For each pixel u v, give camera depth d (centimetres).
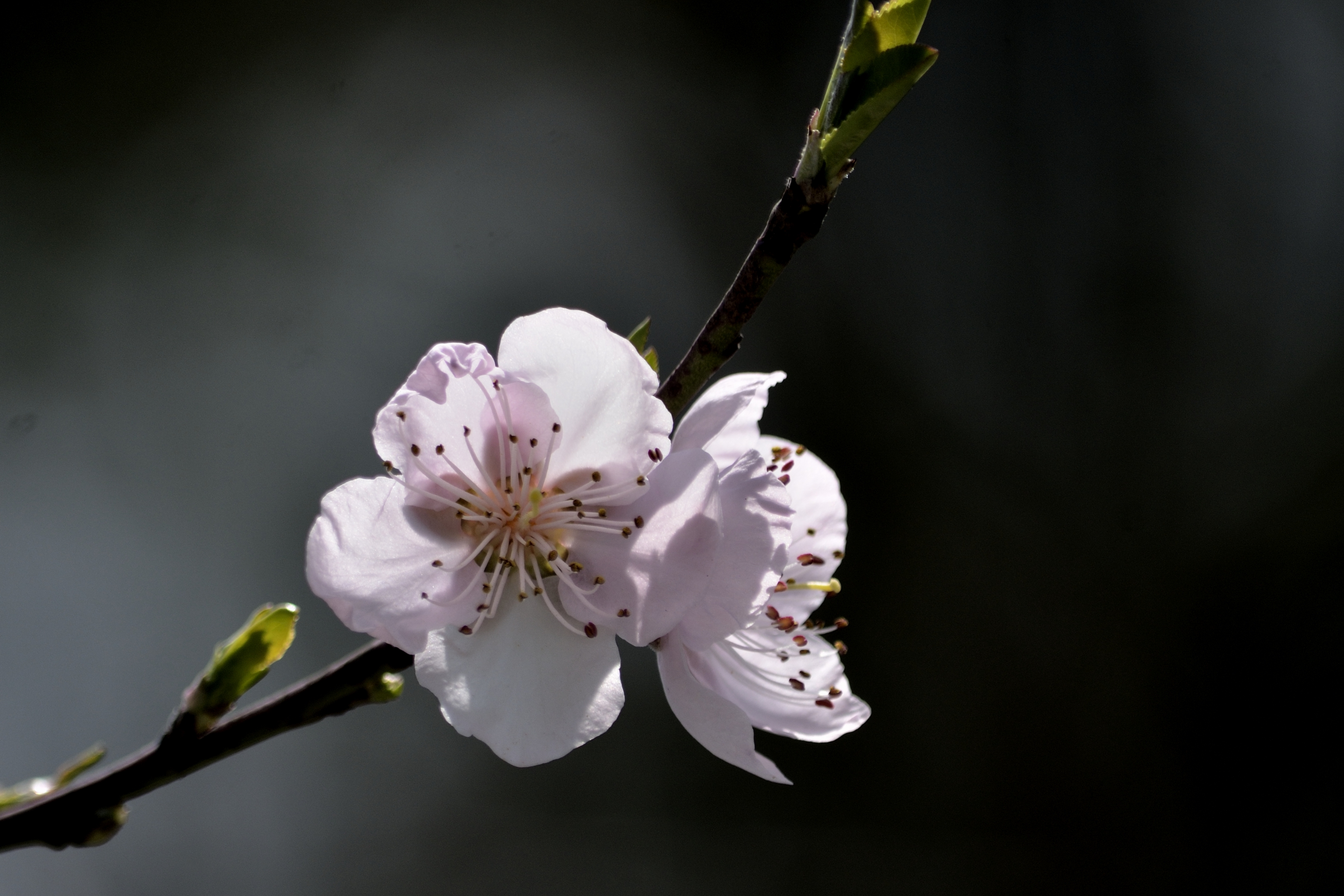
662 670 43
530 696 43
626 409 43
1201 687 94
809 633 46
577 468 43
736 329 43
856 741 91
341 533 42
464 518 43
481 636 43
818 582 46
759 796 90
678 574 43
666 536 43
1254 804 90
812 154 42
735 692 45
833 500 46
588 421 43
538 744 42
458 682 42
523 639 43
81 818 42
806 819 90
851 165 42
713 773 91
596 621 43
